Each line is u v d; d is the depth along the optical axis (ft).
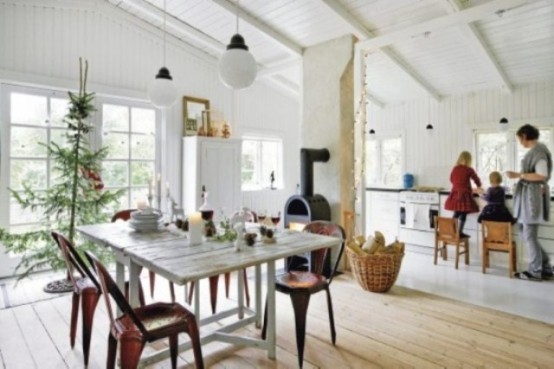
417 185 20.59
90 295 6.82
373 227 18.48
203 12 12.92
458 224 13.62
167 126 14.83
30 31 11.62
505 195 13.29
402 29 11.68
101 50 13.06
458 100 19.16
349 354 7.18
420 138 20.49
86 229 8.45
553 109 16.43
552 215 12.68
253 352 7.33
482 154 18.71
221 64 7.35
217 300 10.23
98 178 11.35
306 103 14.07
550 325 8.48
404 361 6.91
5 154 11.53
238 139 15.57
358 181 13.20
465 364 6.80
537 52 14.37
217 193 14.87
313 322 8.66
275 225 9.00
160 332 5.38
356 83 12.85
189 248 6.59
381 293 10.64
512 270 12.24
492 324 8.53
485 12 10.14
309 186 12.81
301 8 11.70
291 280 7.37
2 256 11.77
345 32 12.72
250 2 11.59
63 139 12.57
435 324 8.54
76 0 12.40
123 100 13.84
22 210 11.89
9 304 9.71
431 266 13.73
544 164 11.69
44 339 7.80
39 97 12.12
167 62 14.85
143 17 13.89
